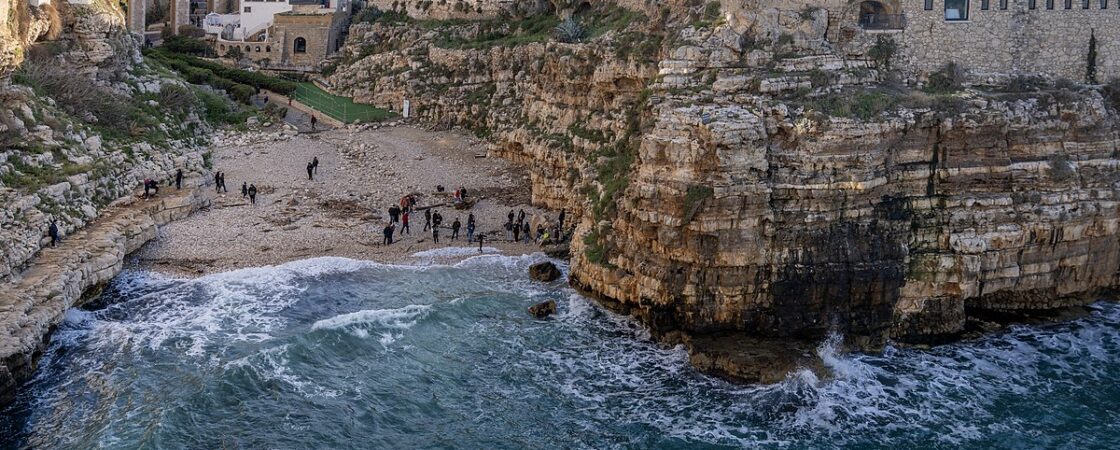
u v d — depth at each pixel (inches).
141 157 3034.0
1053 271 2237.9
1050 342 2142.0
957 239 2107.5
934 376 1988.2
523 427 1817.2
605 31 3152.1
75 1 3314.5
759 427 1807.3
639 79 2667.3
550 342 2133.4
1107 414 1875.0
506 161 3599.9
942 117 2114.9
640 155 2130.9
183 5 5187.0
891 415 1850.4
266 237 2726.4
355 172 3417.8
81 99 3038.9
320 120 4185.5
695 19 2455.7
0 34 2687.0
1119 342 2148.1
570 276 2438.5
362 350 2081.7
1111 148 2278.5
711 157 1999.3
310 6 5039.4
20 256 2102.6
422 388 1945.1
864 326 2094.0
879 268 2071.9
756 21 2241.6
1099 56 2391.7
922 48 2354.8
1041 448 1763.0
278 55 4926.2
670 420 1830.7
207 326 2156.7
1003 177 2159.2
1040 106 2215.8
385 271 2539.4
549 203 3053.6
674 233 2053.4
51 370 1926.7
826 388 1918.1
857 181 2030.0
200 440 1721.2
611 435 1785.2
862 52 2330.2
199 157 3344.0
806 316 2066.9
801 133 2031.3
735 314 2062.0
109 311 2208.4
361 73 4579.2
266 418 1803.6
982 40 2357.3
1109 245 2289.6
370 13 4948.3
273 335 2127.2
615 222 2265.0
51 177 2475.4
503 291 2420.0
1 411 1770.4
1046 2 2361.0
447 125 4087.1
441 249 2721.5
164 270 2453.2
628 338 2142.0
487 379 1983.3
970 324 2201.0
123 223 2522.1
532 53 3715.6
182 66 4365.2
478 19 4539.9
